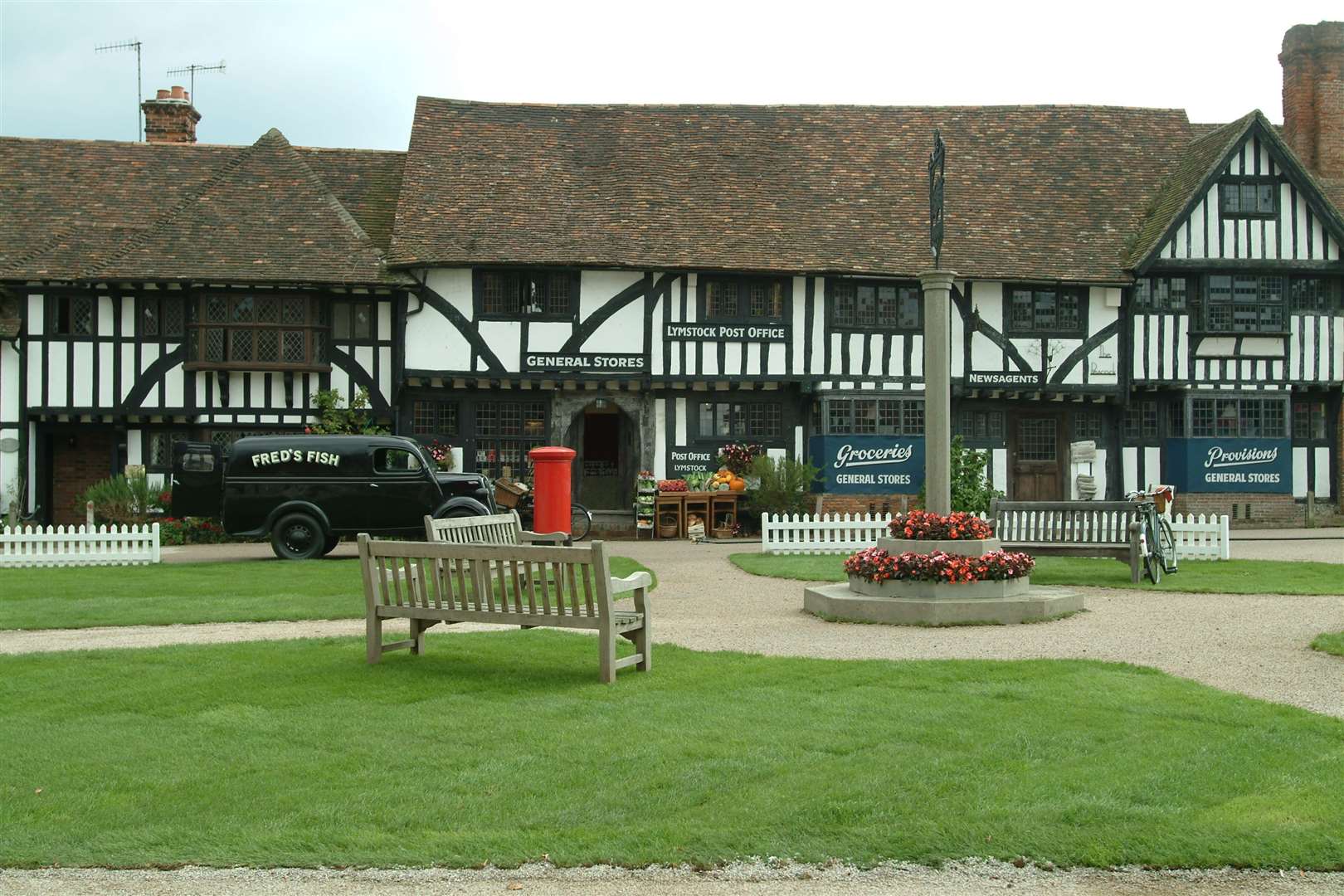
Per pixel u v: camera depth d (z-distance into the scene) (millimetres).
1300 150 25125
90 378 20625
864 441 21750
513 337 21266
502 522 10531
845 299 21844
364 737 5664
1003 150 24141
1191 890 4012
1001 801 4672
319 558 16172
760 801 4695
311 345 20734
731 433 22172
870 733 5652
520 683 6871
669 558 16562
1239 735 5578
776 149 23656
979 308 21984
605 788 4883
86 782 5020
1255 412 22516
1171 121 25094
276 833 4426
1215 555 14867
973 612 9227
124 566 15172
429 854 4230
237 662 7520
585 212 21969
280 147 22594
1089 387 22172
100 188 22734
